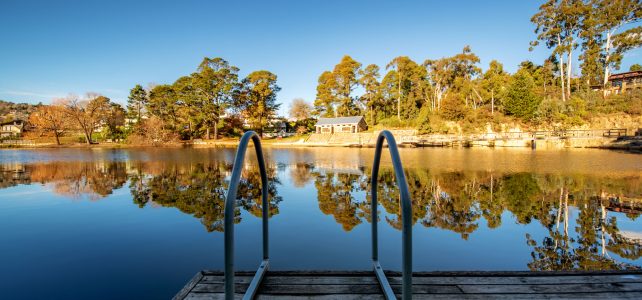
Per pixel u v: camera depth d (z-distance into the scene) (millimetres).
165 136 42938
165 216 6766
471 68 43531
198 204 7863
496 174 12352
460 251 4688
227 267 1575
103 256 4688
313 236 5406
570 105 31766
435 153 23203
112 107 50406
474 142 31422
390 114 49000
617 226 5789
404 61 44031
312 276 2512
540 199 8023
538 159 17656
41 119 41938
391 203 7824
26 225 6184
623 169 13109
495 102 39281
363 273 2535
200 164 17766
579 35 35469
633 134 26062
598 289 2295
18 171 14719
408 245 1531
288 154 25219
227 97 46781
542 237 5246
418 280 2439
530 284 2371
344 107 50812
